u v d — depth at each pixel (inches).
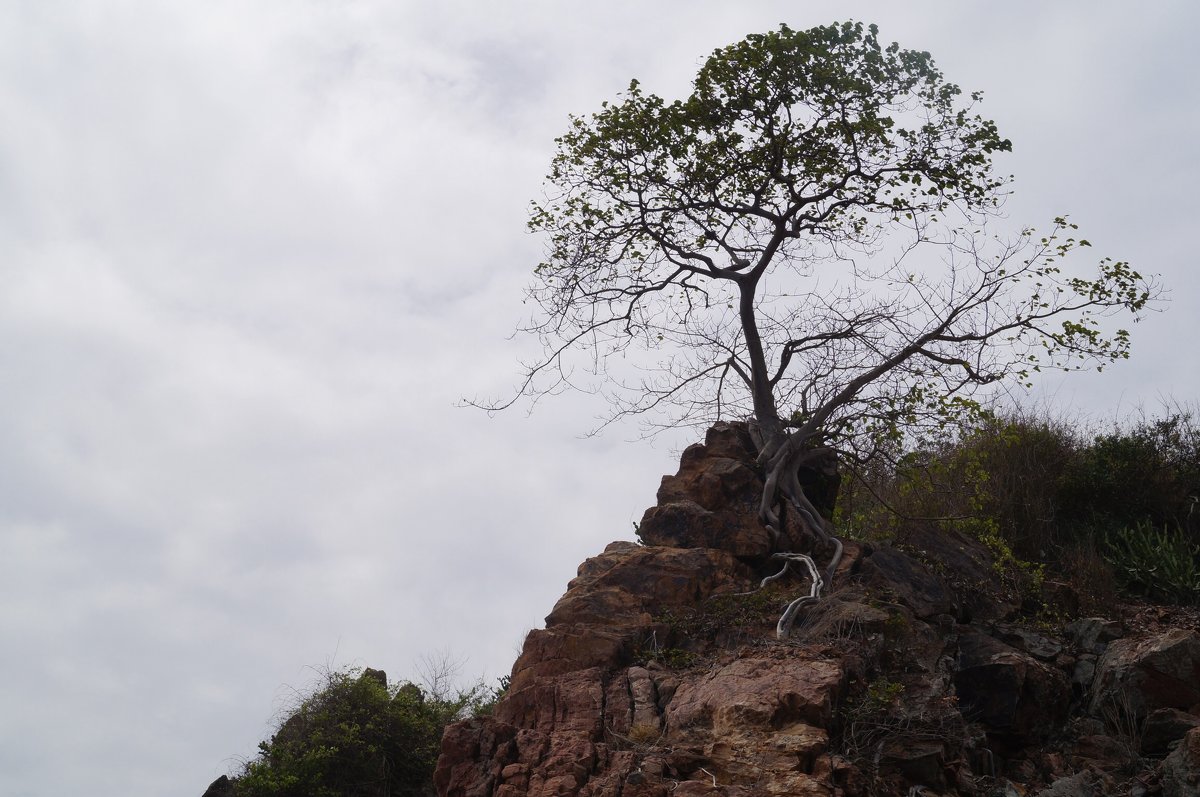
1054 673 461.7
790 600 470.6
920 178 552.7
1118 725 428.1
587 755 372.2
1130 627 529.3
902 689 407.5
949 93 550.3
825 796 328.2
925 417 516.4
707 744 366.3
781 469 532.1
